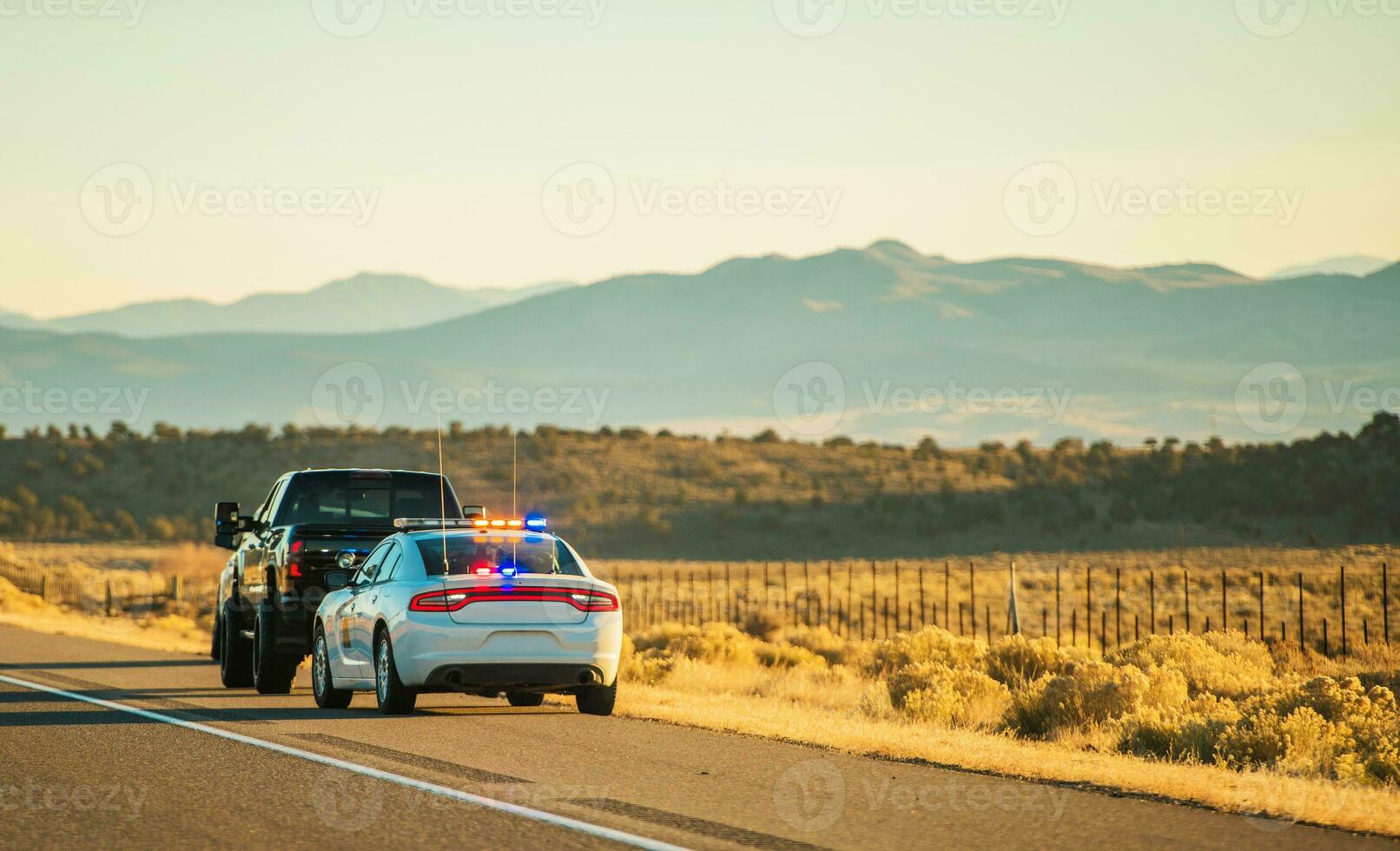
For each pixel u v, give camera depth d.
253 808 21.06
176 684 41.72
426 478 43.75
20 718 31.67
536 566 33.16
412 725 30.47
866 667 51.44
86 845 18.75
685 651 57.38
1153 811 21.30
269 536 41.84
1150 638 46.84
